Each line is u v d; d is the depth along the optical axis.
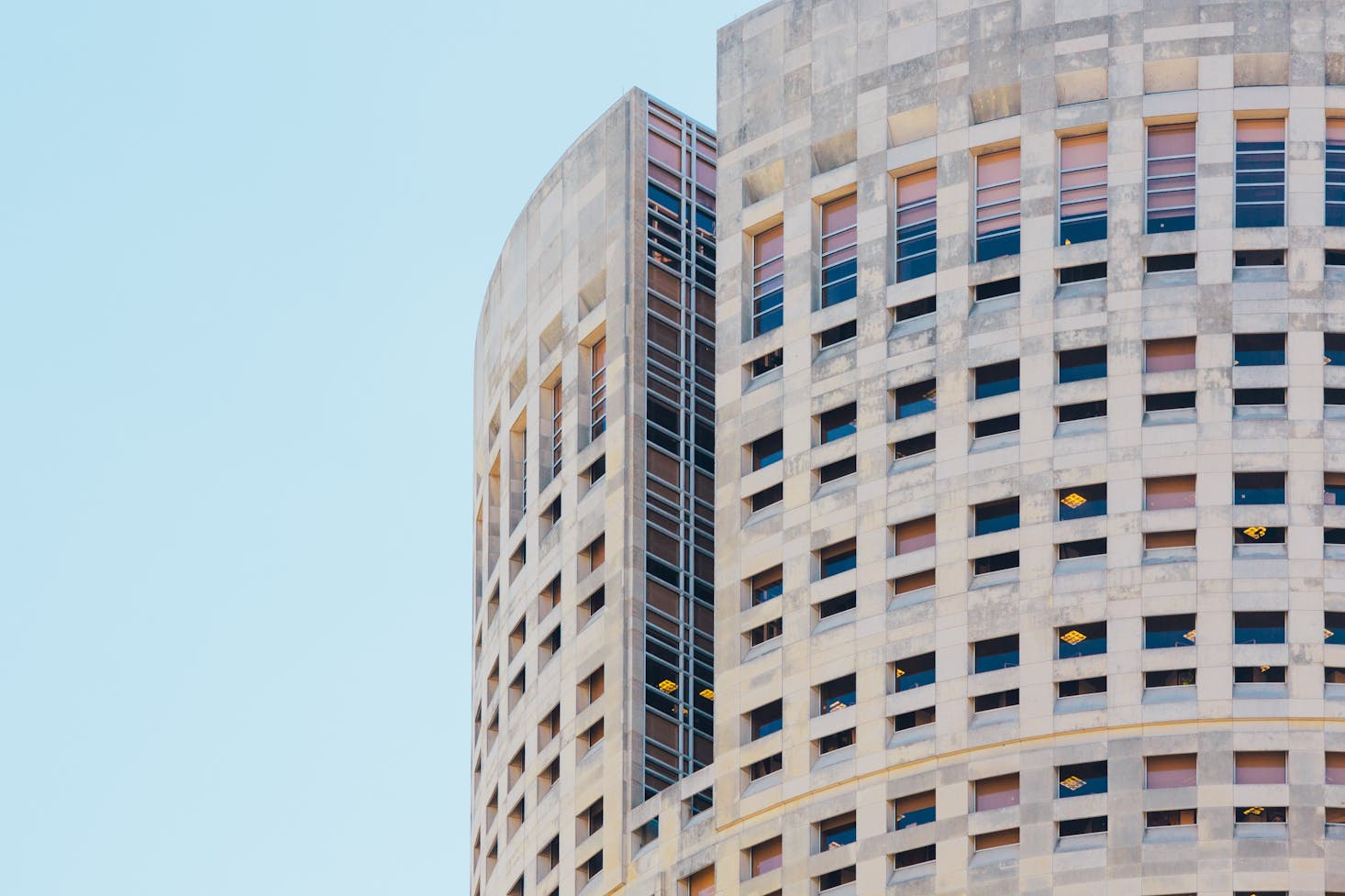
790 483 143.88
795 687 140.88
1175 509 137.62
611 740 146.50
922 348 142.25
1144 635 136.12
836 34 148.75
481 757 163.88
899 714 138.00
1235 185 141.50
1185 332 139.38
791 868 138.12
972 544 138.88
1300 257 140.12
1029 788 134.75
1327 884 131.75
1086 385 139.62
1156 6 143.62
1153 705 134.88
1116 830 133.25
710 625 149.75
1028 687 136.25
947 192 144.00
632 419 151.00
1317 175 141.25
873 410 142.62
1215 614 135.88
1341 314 139.50
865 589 140.38
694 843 141.62
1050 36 144.12
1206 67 142.50
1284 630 135.62
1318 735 134.12
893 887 135.12
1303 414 138.38
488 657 164.00
